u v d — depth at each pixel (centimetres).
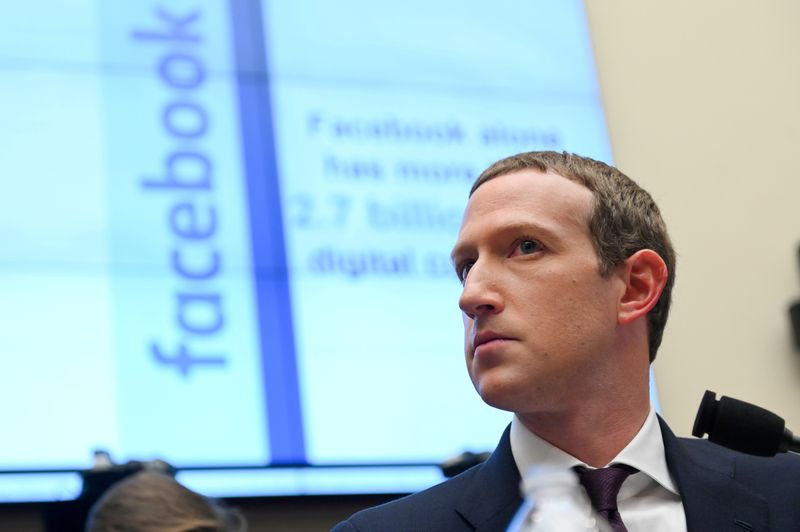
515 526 155
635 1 512
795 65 514
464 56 474
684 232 478
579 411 212
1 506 359
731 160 493
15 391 377
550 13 490
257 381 402
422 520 211
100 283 398
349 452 402
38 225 399
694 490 207
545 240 211
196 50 441
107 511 203
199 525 203
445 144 459
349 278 427
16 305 387
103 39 431
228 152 430
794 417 457
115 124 421
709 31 512
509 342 207
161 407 388
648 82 500
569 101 480
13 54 420
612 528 199
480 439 416
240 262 416
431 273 437
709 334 464
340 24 463
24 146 408
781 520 205
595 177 221
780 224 486
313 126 445
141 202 413
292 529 391
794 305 461
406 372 419
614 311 215
